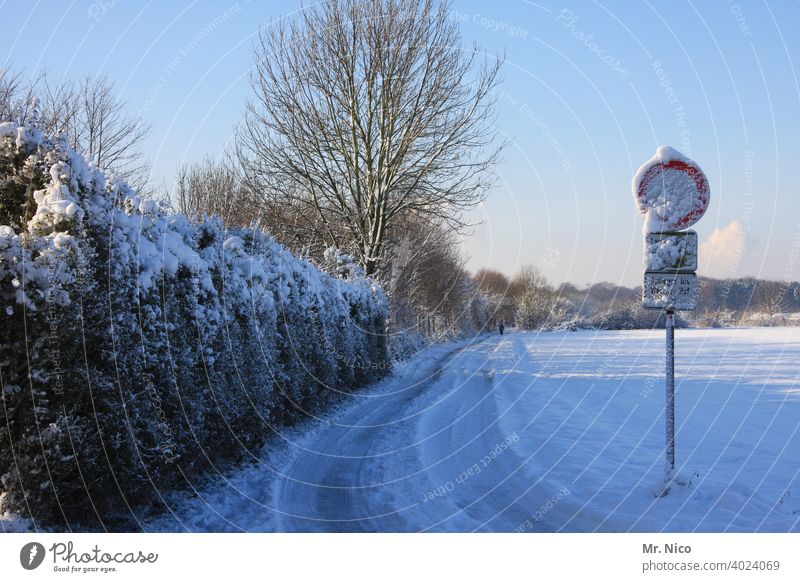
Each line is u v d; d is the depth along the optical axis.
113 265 7.19
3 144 6.96
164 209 10.41
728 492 7.98
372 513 8.14
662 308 8.25
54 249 6.34
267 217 30.00
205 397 9.55
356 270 26.48
